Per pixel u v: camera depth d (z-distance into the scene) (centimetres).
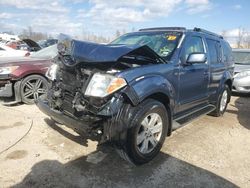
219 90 591
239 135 505
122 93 333
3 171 341
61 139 438
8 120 518
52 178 331
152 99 375
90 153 397
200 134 498
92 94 330
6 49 1001
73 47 368
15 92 607
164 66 396
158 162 384
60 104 375
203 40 526
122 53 337
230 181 345
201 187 329
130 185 326
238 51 985
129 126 339
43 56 698
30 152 393
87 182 327
